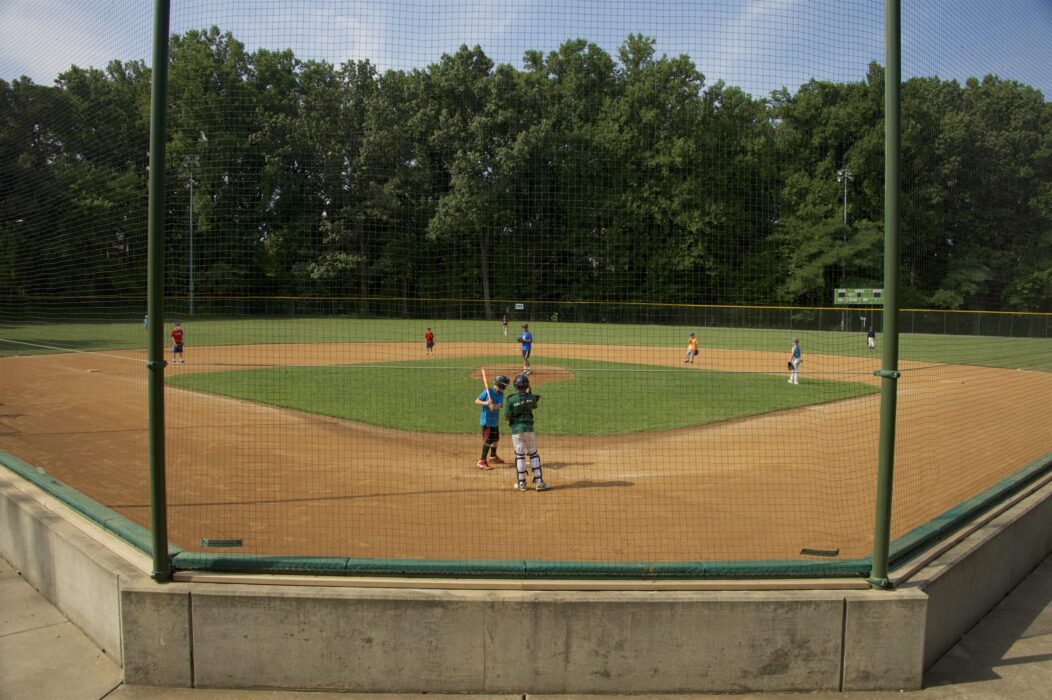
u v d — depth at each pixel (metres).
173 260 11.17
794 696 3.99
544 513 6.96
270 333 22.44
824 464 9.51
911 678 4.09
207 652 4.03
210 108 8.89
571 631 3.92
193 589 4.04
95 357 23.70
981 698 4.03
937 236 9.09
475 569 4.24
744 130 8.21
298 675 4.00
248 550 5.67
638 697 3.94
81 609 4.80
